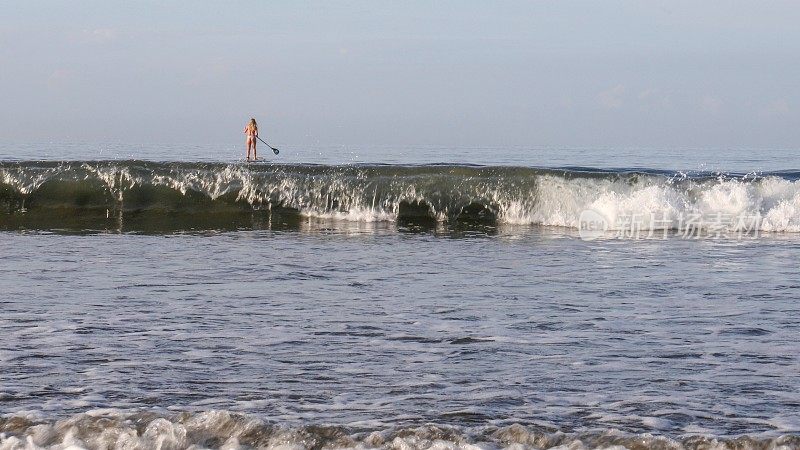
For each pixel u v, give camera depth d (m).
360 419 6.52
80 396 6.94
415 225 20.28
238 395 7.05
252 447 6.01
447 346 8.67
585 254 15.45
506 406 6.82
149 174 22.36
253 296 11.16
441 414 6.63
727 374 7.70
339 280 12.45
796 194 20.62
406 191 21.69
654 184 21.38
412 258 14.77
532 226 20.47
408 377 7.58
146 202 22.17
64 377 7.45
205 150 50.06
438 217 21.55
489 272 13.30
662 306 10.71
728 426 6.40
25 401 6.79
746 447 5.95
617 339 8.99
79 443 5.98
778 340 8.97
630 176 21.47
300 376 7.59
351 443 6.03
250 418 6.29
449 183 21.69
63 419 6.29
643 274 13.19
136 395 7.00
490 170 22.14
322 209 21.75
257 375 7.60
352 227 19.72
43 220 20.09
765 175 23.80
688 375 7.66
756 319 9.98
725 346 8.72
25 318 9.70
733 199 20.52
